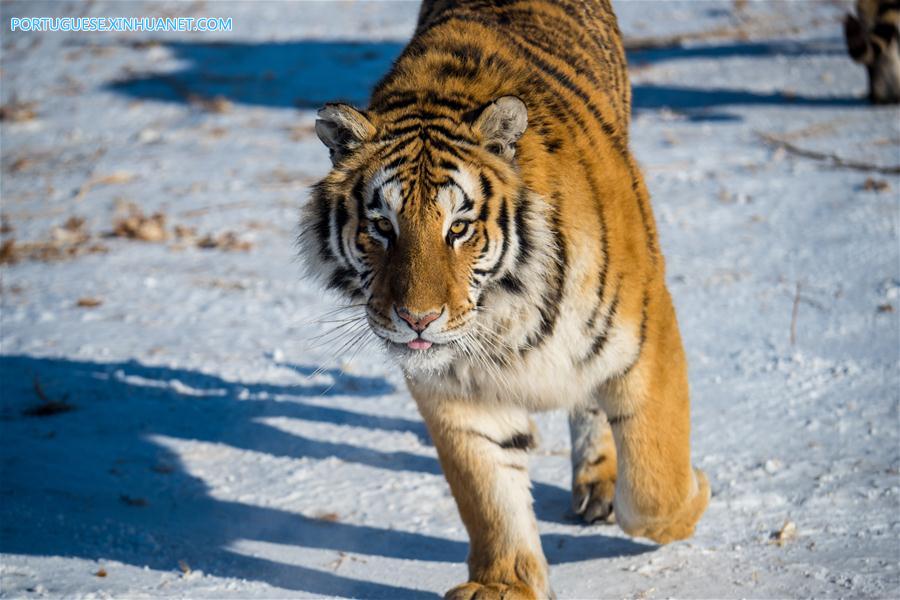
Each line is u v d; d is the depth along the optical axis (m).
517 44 9.26
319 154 26.28
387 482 11.27
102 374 14.45
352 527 10.27
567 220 8.05
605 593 8.63
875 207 19.16
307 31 40.00
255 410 13.28
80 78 34.97
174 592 8.81
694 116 27.52
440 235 7.80
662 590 8.59
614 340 8.30
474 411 8.50
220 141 27.97
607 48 10.98
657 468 8.68
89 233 21.30
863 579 8.41
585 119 8.72
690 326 14.91
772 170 22.23
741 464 10.95
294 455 12.03
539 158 8.11
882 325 14.27
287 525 10.37
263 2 44.91
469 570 8.63
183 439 12.49
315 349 15.09
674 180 22.05
